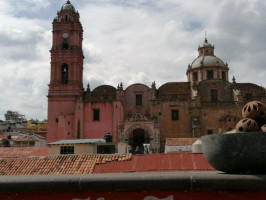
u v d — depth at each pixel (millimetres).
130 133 55969
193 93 62750
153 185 5414
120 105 61000
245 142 5605
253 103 6707
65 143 35594
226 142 5750
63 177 5645
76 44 64500
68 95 62438
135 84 66062
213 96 62469
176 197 5484
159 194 5516
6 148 38594
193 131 58500
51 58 63969
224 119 59250
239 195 5398
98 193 5598
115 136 59156
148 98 65250
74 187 5496
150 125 55500
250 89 65062
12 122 124000
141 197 5531
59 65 63688
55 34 64875
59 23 65062
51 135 61438
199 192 5469
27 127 117188
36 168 24250
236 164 5684
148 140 57562
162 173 6035
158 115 61000
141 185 5434
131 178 5477
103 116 60500
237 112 59719
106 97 62594
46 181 5543
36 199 5641
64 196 5629
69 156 25938
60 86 62969
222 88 62656
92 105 61156
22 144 60969
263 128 6211
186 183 5371
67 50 63750
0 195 5676
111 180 5477
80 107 61125
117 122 59750
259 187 5262
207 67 68750
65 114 61312
